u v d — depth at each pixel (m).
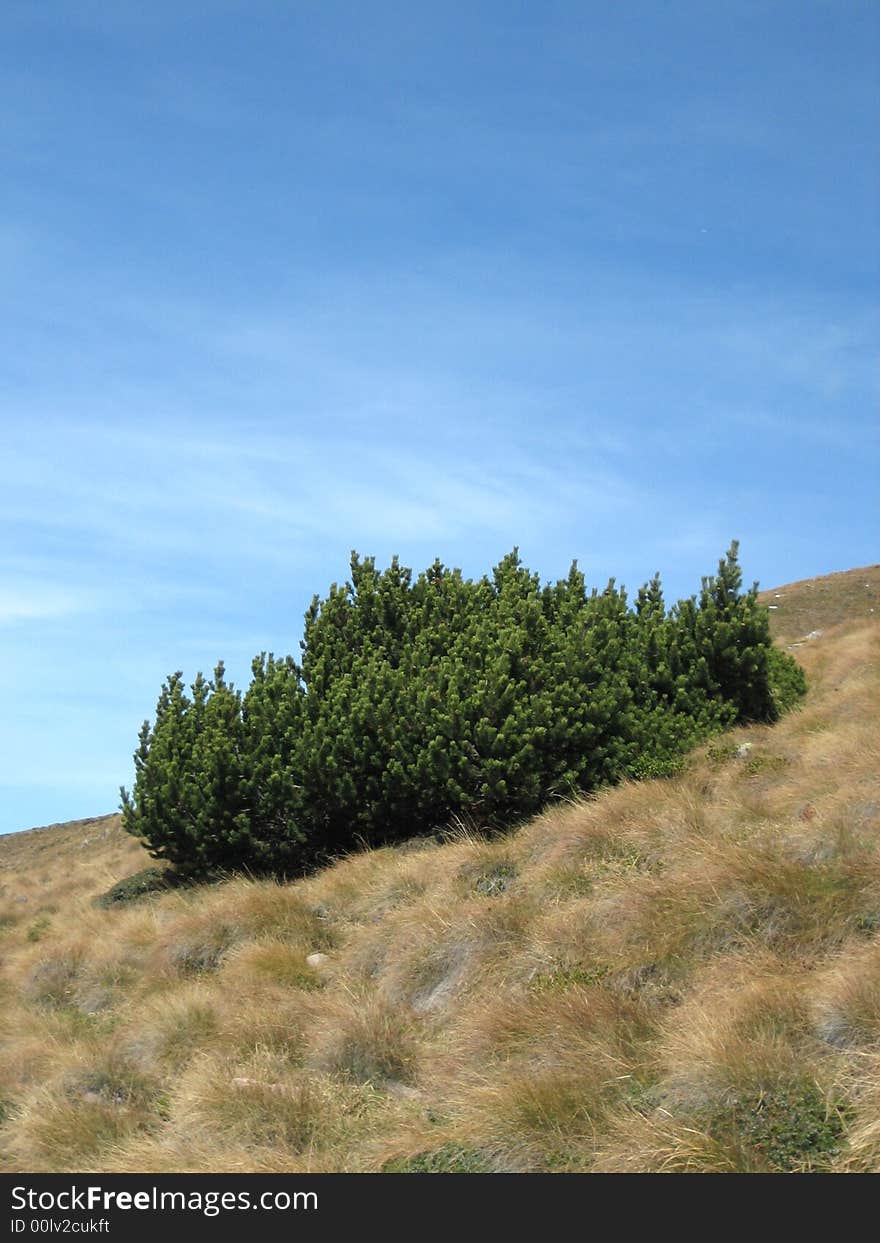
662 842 11.59
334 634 19.42
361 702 16.72
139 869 21.59
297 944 12.52
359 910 13.28
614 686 16.91
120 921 15.66
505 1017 8.62
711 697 18.19
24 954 15.59
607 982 8.98
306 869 16.70
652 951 9.10
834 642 25.36
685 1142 6.21
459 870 12.73
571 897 11.03
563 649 16.83
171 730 18.39
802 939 8.61
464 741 15.78
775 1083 6.64
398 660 18.77
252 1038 9.57
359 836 16.67
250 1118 8.01
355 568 20.20
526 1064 7.91
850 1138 6.02
